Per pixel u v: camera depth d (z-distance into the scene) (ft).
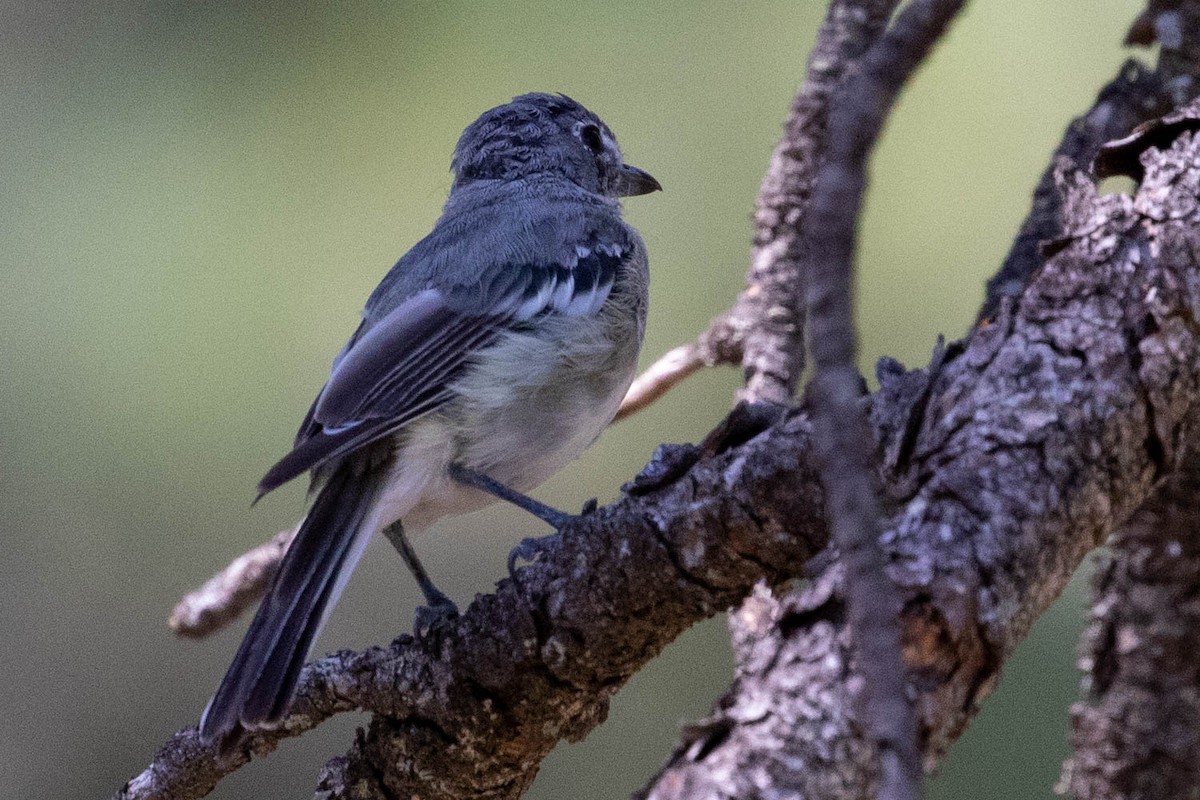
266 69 42.96
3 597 41.29
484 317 28.89
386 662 21.89
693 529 18.76
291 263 42.06
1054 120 39.40
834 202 12.52
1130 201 18.84
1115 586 22.84
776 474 18.04
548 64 42.60
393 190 42.42
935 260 39.24
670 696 39.06
